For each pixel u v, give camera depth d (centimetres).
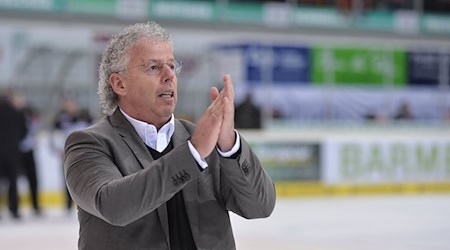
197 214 437
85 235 429
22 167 2275
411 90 3622
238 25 3516
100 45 2786
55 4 3084
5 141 2123
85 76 3028
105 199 392
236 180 425
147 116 440
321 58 3459
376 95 3562
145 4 3294
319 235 1812
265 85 3347
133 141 436
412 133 3073
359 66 3531
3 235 1816
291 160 2845
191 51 3309
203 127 397
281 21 3625
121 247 418
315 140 2883
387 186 3000
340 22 3759
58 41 3044
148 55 429
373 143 2973
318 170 2892
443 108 3666
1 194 2431
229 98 401
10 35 2966
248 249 1568
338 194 2922
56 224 2047
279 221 2102
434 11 3988
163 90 432
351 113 3522
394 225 2014
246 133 2831
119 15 3234
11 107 2134
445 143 3098
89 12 3167
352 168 2944
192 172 392
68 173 421
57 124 2266
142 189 386
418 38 3950
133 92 434
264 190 438
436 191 3083
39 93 2970
